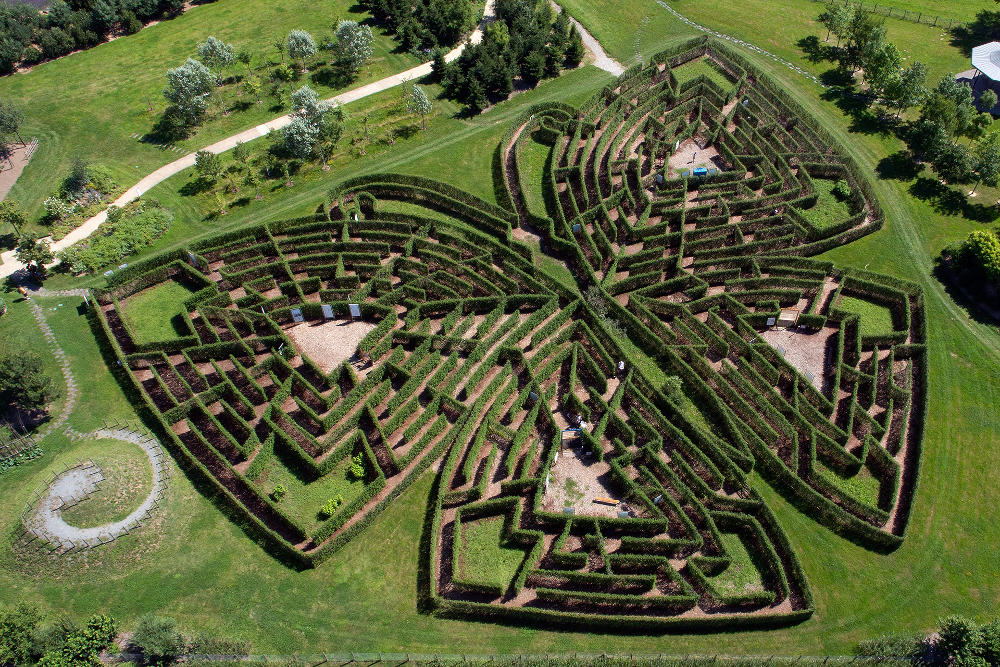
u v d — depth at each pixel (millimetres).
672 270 88750
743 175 100188
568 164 102938
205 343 80500
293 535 64375
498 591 59531
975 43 128625
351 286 86125
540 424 72875
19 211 92562
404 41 131125
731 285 84938
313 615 59594
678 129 111500
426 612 59688
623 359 77500
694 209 93875
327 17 141000
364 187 100062
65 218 97938
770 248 89688
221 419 73375
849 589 61125
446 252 90188
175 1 141125
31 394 70875
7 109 108188
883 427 71125
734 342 78438
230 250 91312
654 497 65812
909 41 130125
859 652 57188
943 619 58281
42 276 90125
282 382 76062
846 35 125312
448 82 119312
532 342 79000
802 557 63156
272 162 106875
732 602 59031
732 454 68438
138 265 88000
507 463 68312
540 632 58438
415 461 69312
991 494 67875
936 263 90312
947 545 64125
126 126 115438
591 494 67312
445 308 82438
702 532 64562
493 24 123562
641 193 96438
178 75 108562
